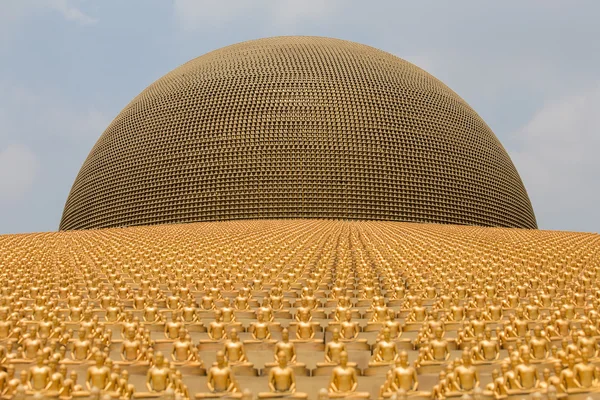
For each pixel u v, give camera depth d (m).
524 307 16.19
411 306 17.09
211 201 53.62
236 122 55.78
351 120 56.19
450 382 10.20
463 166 58.50
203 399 10.16
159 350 13.62
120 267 23.59
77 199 61.69
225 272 21.45
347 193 53.53
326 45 65.06
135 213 55.50
